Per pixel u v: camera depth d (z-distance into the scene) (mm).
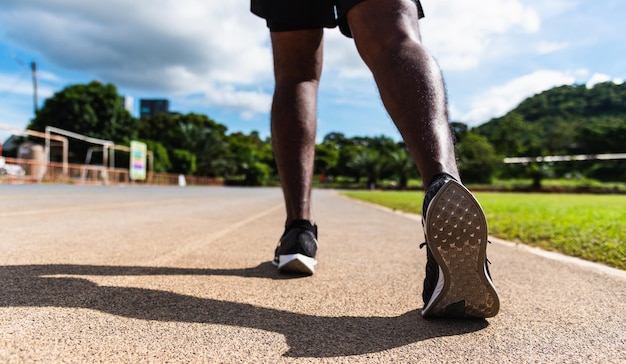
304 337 904
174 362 748
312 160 1637
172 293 1231
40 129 34688
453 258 949
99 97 35938
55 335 858
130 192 12430
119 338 857
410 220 4742
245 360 769
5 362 718
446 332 962
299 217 1601
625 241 2541
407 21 1158
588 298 1344
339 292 1330
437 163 996
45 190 11055
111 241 2285
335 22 1521
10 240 2199
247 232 2969
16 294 1146
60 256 1760
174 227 3143
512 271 1858
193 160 45344
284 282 1449
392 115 1104
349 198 13680
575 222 4184
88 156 33406
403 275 1642
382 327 988
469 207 917
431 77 1073
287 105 1582
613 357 831
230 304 1145
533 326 1025
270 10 1510
